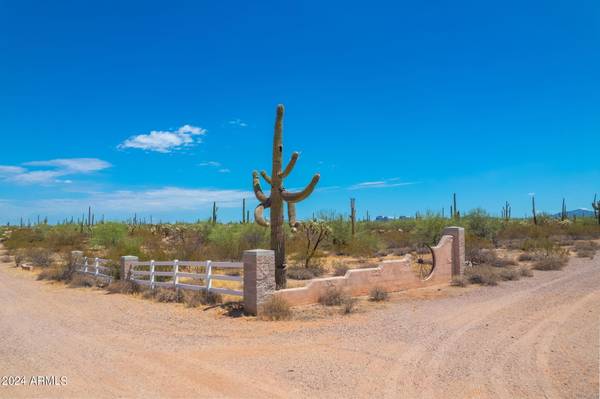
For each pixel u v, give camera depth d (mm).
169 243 36062
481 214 37562
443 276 18359
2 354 8453
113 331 10570
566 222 52219
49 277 22875
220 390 6438
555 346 8422
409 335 9656
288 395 6219
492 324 10531
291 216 15516
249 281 12453
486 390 6285
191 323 11422
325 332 10133
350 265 25031
